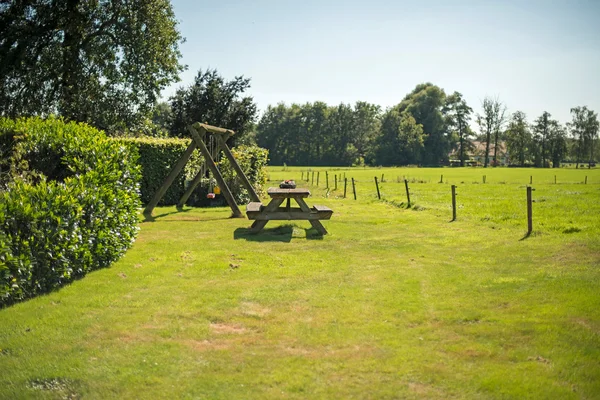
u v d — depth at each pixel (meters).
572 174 71.06
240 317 6.26
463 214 17.73
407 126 118.75
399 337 5.57
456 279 8.08
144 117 33.62
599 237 11.73
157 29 31.28
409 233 13.04
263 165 26.02
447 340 5.48
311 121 131.75
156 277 8.18
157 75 32.72
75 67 29.78
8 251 6.36
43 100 30.19
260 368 4.82
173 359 5.02
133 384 4.50
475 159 141.38
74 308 6.53
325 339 5.52
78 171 9.16
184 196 19.19
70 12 27.81
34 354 5.14
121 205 9.74
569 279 7.80
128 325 5.96
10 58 27.42
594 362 4.84
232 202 16.41
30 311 6.39
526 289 7.35
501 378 4.54
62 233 7.41
